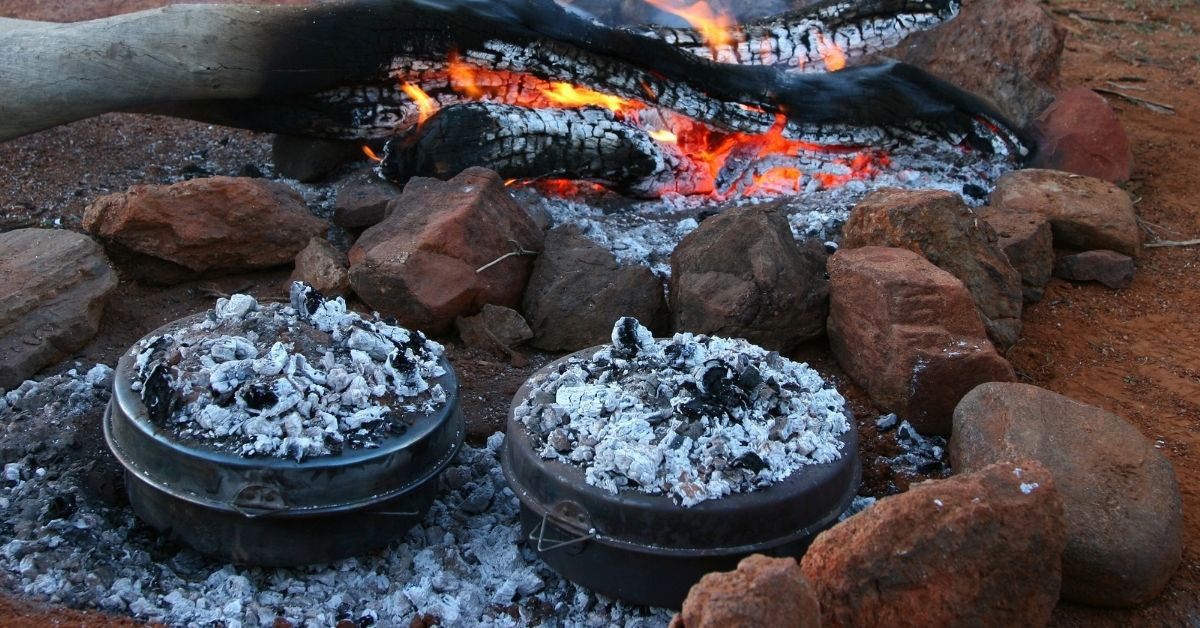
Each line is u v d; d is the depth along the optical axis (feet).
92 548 5.43
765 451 5.18
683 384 5.39
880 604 4.89
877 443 6.13
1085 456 5.55
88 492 5.73
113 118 8.49
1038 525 5.01
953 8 8.24
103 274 6.62
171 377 5.34
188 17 6.89
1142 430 6.27
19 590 5.25
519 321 6.64
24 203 7.46
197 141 8.32
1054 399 5.77
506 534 5.65
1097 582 5.35
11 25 7.01
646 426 5.26
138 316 6.70
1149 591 5.38
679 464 5.14
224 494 5.16
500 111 7.30
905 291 6.17
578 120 7.47
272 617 5.24
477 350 6.60
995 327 6.60
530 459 5.24
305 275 6.77
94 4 8.88
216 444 5.18
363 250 6.67
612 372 5.55
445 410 5.47
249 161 8.08
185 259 6.77
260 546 5.27
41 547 5.41
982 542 4.95
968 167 8.08
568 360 5.70
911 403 6.11
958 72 8.78
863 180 7.95
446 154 7.20
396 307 6.52
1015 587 5.02
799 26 8.11
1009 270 6.73
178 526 5.30
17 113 6.75
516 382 6.43
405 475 5.31
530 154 7.36
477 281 6.62
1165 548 5.37
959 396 6.09
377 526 5.36
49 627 5.11
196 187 6.73
